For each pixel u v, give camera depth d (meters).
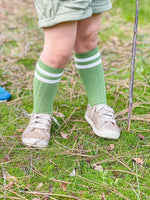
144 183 1.27
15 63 2.45
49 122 1.51
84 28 1.35
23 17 3.61
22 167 1.35
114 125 1.54
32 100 1.92
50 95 1.44
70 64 2.46
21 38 2.99
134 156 1.43
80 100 1.94
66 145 1.50
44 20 1.16
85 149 1.47
